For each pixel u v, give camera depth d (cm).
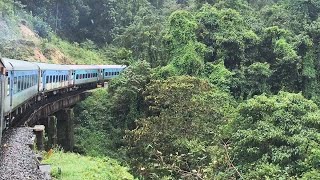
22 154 1458
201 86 2864
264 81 3766
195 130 2430
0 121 1404
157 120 2497
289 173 1817
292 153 1903
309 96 3869
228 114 2612
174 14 3997
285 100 2302
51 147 2436
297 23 4588
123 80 3756
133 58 5575
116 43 6606
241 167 1927
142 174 1688
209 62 3959
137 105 3606
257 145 2005
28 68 2255
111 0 6950
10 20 4841
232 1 4972
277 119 2130
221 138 2072
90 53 6091
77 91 4106
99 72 4534
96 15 6944
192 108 2527
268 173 1741
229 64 4016
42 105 2934
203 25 4191
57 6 6212
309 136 2002
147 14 6525
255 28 4403
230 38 3956
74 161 1733
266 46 4134
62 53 5475
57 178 1391
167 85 2808
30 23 5400
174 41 3919
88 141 3525
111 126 3728
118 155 3266
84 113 3816
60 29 6353
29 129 1934
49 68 2911
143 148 2427
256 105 2231
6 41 4434
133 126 3566
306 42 3962
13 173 1227
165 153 2314
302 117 2136
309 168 1800
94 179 1498
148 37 4875
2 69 1475
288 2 5112
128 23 7150
